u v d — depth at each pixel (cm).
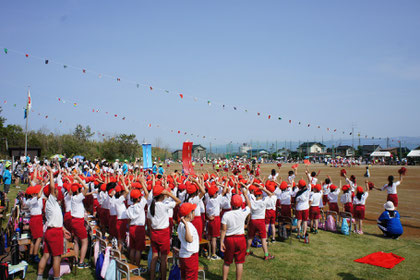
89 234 870
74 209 730
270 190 967
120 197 777
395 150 8619
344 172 1279
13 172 2495
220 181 1124
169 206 643
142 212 707
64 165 2469
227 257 635
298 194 1020
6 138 4094
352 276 722
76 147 4831
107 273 613
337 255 869
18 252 724
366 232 1130
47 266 740
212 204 809
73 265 771
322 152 9312
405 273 742
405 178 3150
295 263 801
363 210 1098
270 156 8931
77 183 732
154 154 6838
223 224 632
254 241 941
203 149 8512
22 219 979
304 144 9450
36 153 2955
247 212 643
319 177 3231
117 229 777
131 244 709
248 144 9875
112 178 1101
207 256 847
